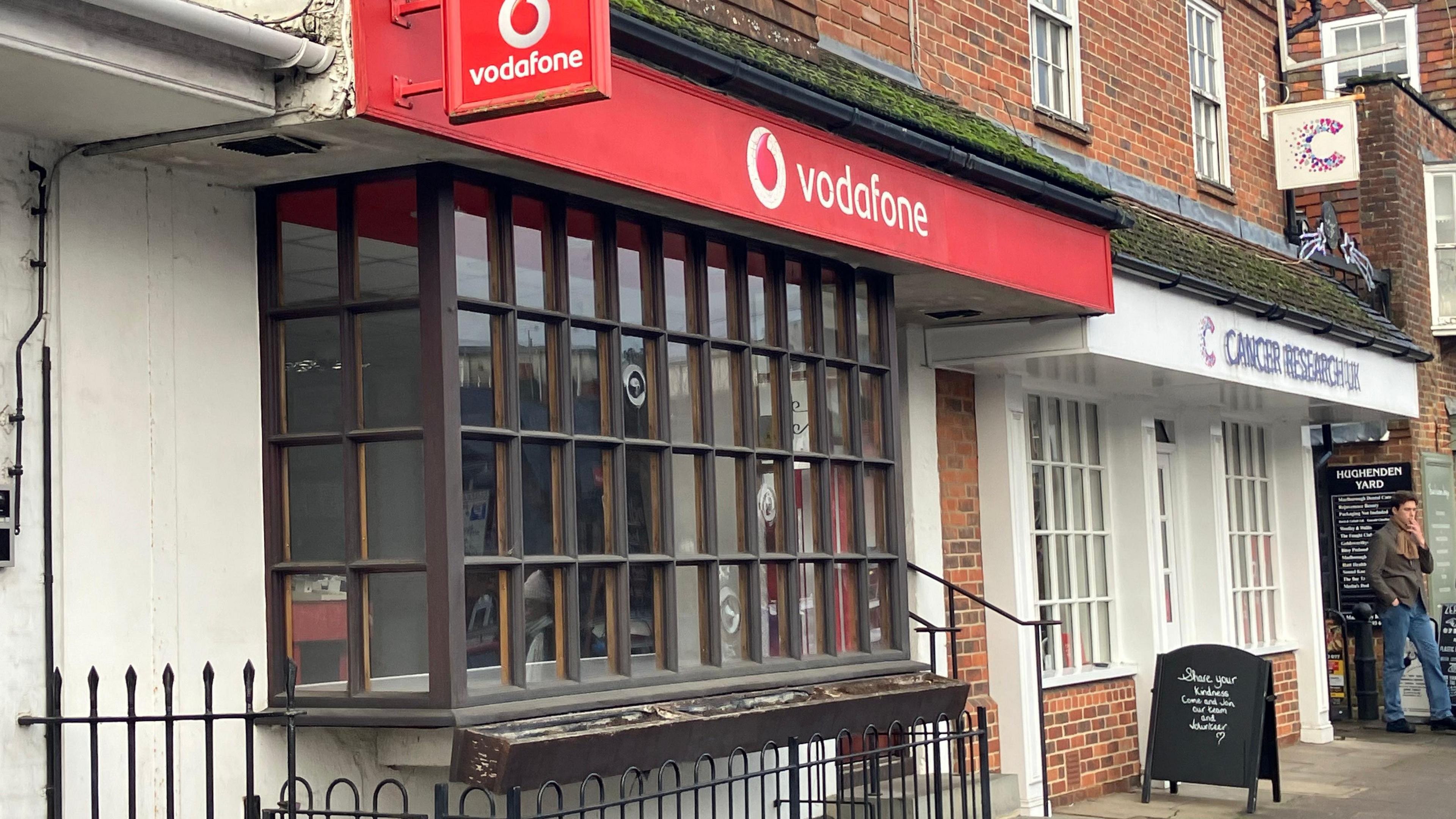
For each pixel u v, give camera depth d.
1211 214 12.88
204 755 5.49
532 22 4.95
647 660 6.57
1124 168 11.62
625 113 5.98
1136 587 11.61
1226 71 13.58
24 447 5.06
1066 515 11.12
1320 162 14.09
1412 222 16.75
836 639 7.66
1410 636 14.55
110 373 5.31
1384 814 10.12
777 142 6.84
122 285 5.38
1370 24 19.52
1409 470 15.81
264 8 5.10
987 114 10.06
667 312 6.81
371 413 5.79
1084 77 11.23
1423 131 17.48
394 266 5.76
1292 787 11.34
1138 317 9.81
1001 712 9.96
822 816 8.22
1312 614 14.15
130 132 5.16
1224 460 13.52
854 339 7.95
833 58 8.28
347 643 5.73
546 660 6.10
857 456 7.95
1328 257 15.05
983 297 8.72
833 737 7.10
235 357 5.75
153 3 4.52
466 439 5.80
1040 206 8.85
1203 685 10.57
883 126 7.43
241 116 5.02
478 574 5.81
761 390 7.38
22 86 4.65
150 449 5.42
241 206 5.84
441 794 5.34
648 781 7.16
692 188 6.32
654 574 6.65
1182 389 11.43
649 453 6.69
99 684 5.19
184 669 5.46
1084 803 10.61
